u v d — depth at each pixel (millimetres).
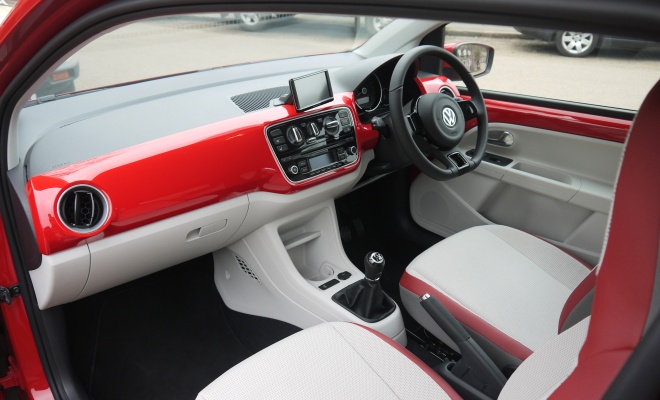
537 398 860
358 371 1216
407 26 2232
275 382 1183
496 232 1815
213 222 1658
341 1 460
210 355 2021
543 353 990
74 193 1372
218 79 2031
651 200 601
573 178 2061
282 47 4910
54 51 803
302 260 2107
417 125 1868
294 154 1741
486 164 2195
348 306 1790
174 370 1963
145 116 1674
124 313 2129
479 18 405
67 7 666
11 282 1518
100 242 1452
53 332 1652
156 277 2270
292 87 1679
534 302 1556
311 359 1242
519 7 375
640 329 546
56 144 1528
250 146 1641
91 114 1725
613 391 494
